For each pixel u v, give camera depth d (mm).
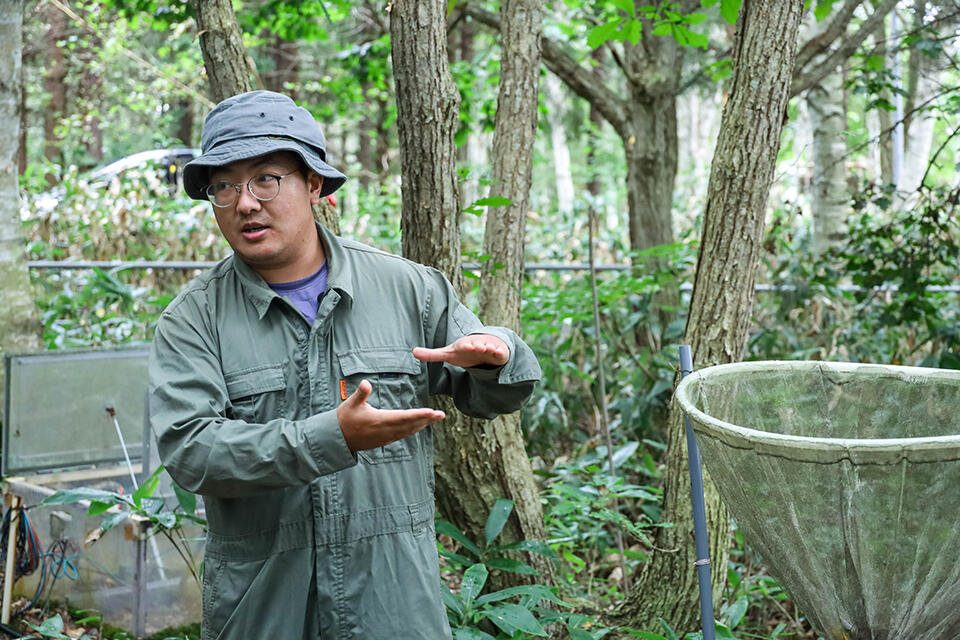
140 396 3367
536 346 4387
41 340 4312
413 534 1682
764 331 4441
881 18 4328
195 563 3029
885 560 1292
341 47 8234
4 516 3164
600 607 2869
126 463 3361
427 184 2404
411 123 2381
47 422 3221
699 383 1597
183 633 3012
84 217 7027
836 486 1280
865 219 4410
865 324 4488
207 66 2607
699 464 1803
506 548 2459
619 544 2990
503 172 2738
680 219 8719
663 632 2447
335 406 1639
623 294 4305
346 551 1626
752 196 2293
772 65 2246
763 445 1323
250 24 6988
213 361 1621
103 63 13039
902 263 4238
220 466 1460
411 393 1717
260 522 1628
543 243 7605
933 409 1601
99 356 3293
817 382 1680
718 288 2328
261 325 1657
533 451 4352
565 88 12156
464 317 1798
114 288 4230
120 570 3018
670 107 5199
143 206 6965
